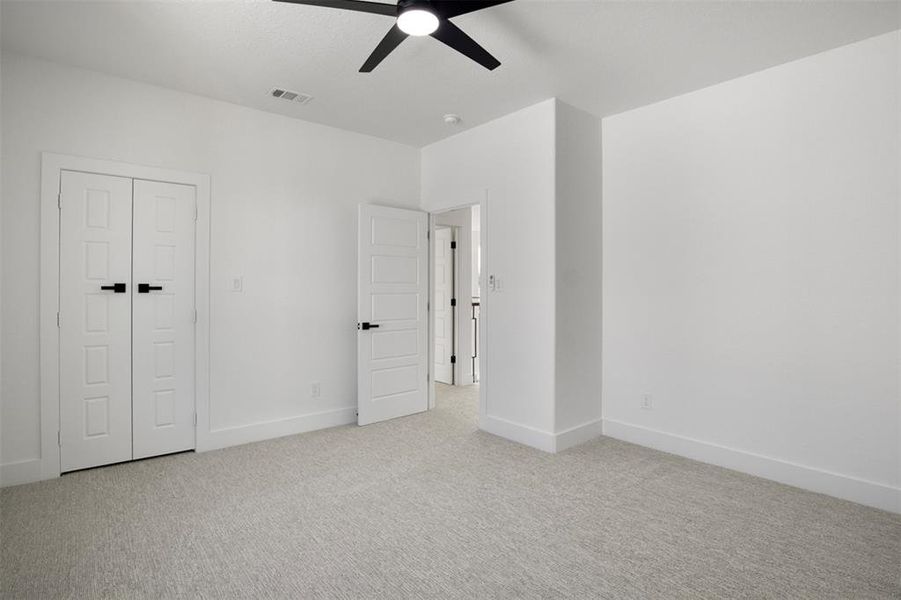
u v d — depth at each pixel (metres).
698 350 3.60
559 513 2.75
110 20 2.69
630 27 2.74
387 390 4.68
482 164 4.39
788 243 3.16
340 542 2.44
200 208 3.75
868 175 2.86
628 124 4.03
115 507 2.80
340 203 4.52
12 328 3.09
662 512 2.77
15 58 3.07
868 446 2.86
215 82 3.51
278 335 4.16
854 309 2.91
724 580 2.12
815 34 2.80
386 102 3.87
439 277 6.48
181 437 3.71
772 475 3.22
